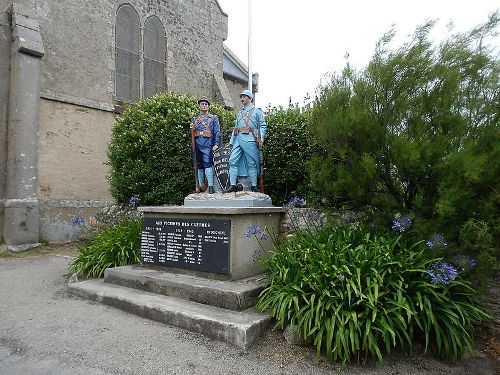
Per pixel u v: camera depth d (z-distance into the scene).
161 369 3.11
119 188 8.67
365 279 3.44
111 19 12.22
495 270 3.85
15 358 3.33
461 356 3.36
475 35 3.81
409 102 3.89
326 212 4.94
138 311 4.31
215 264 4.76
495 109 3.54
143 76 13.39
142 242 5.62
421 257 3.62
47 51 10.48
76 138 11.05
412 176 3.89
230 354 3.36
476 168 3.22
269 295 3.98
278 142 6.77
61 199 10.53
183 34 14.85
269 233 5.15
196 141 6.26
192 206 5.46
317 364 3.17
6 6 10.10
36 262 7.72
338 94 4.45
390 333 3.17
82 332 3.84
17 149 9.26
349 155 4.35
